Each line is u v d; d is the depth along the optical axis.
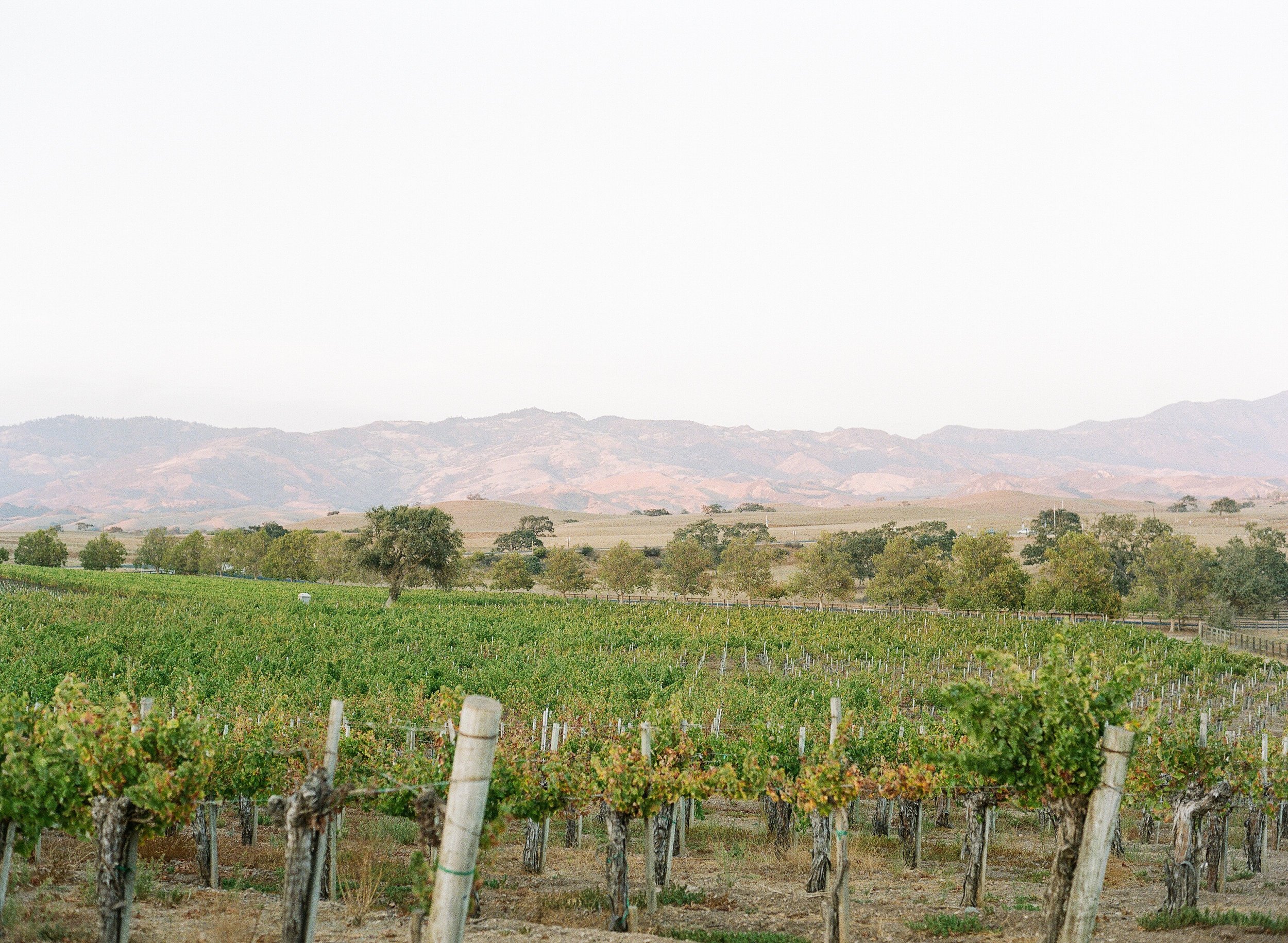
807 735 21.02
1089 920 9.80
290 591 92.12
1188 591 80.50
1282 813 22.06
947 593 82.88
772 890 16.03
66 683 11.95
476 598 88.69
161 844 17.89
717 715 28.92
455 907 7.78
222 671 36.62
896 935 13.09
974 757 11.01
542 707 31.14
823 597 93.81
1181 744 16.94
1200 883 16.50
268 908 12.88
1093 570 76.56
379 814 20.50
